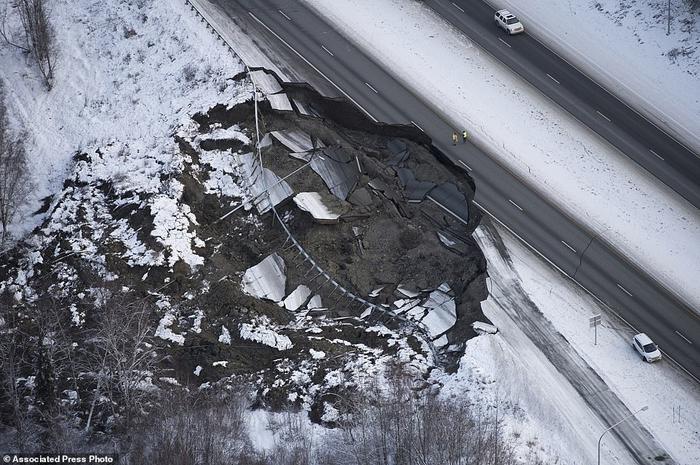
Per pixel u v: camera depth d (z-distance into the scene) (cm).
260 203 18925
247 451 15438
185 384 16650
